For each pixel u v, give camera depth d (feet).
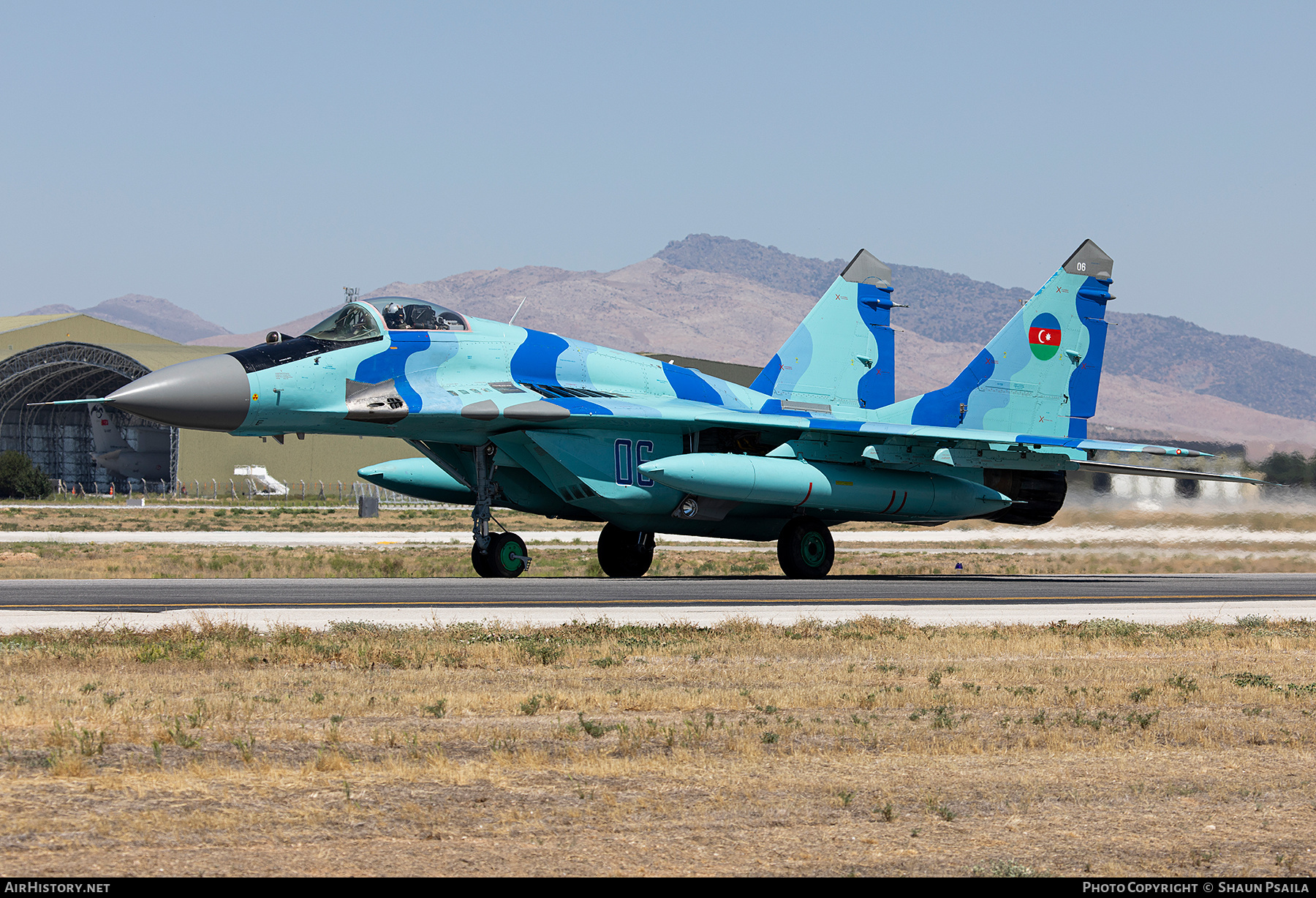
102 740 101.19
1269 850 80.12
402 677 144.56
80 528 635.25
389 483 324.80
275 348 265.13
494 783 93.86
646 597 245.45
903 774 99.91
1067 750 111.14
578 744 109.19
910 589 279.08
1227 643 192.34
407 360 277.23
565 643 172.35
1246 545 463.83
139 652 154.81
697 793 92.17
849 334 355.77
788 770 100.42
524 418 276.00
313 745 105.91
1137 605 254.47
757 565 416.05
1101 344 367.45
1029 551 473.26
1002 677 154.20
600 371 309.22
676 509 303.68
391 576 318.86
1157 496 493.77
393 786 91.86
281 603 219.20
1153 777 100.37
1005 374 350.84
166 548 459.32
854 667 160.35
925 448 324.80
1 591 236.63
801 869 74.38
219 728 111.86
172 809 84.07
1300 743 116.37
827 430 301.63
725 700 133.18
